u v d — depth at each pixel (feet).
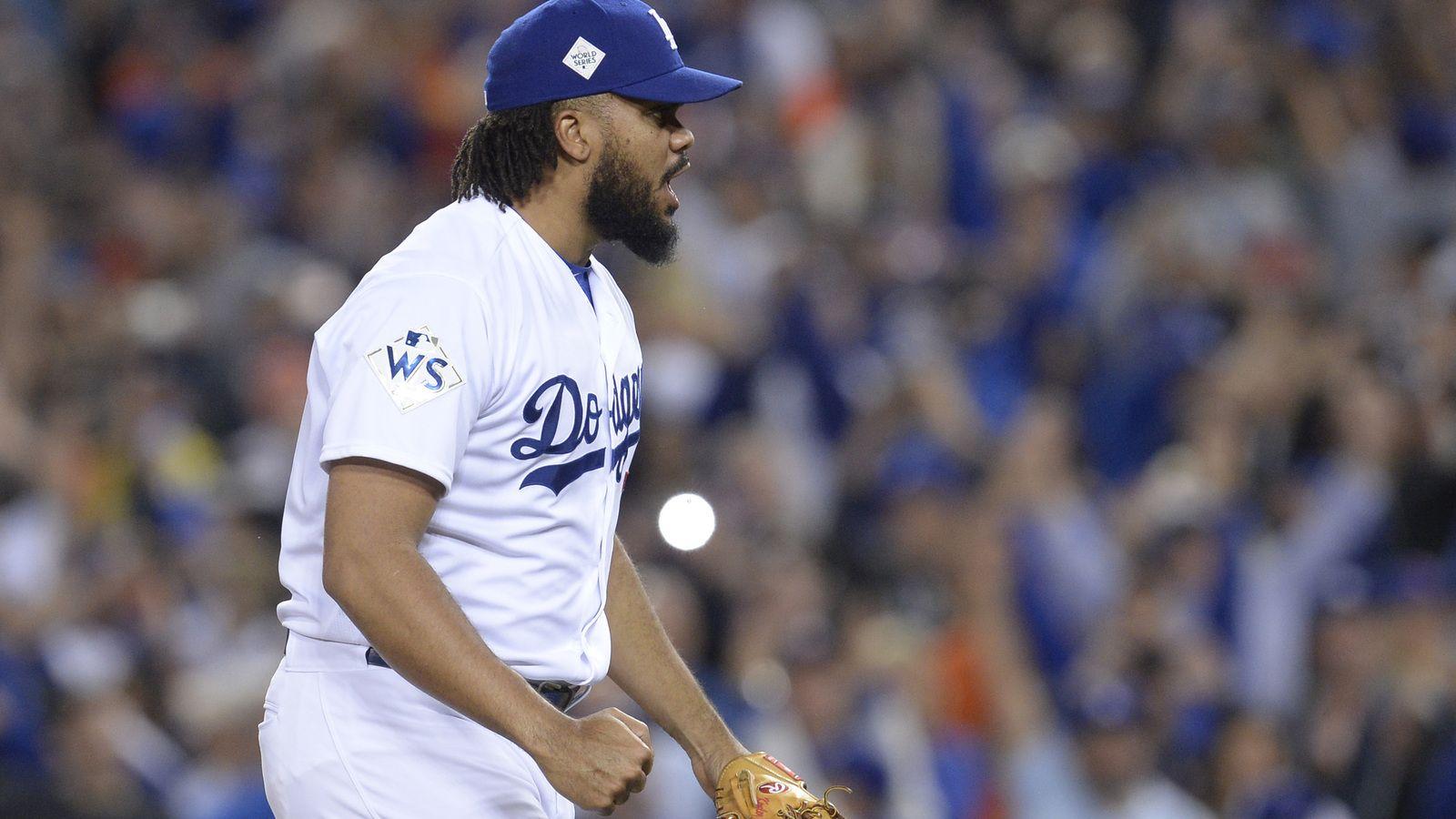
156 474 98.68
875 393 108.47
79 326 109.70
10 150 126.62
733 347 109.40
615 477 37.99
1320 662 86.07
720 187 125.90
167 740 78.54
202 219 123.75
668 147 36.96
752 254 122.01
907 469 94.99
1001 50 148.46
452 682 32.76
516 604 35.83
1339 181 132.05
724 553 86.48
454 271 34.88
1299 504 101.35
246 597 87.56
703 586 84.17
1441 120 139.03
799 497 104.83
